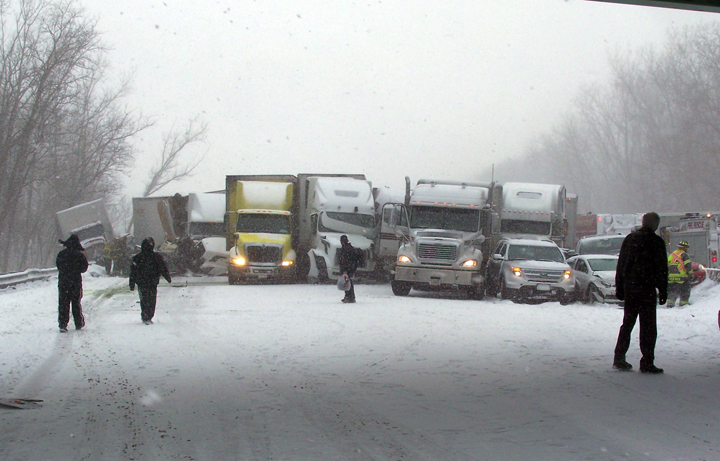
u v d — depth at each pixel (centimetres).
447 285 2230
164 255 3581
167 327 1420
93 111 5466
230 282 2841
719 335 1214
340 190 2900
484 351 1095
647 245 890
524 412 702
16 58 4488
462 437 612
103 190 5922
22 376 908
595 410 706
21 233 5781
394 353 1078
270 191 2995
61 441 609
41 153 5066
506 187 2758
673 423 653
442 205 2394
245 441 605
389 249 2759
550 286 2088
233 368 957
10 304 1938
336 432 633
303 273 3053
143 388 830
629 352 1084
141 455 566
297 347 1142
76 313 1384
